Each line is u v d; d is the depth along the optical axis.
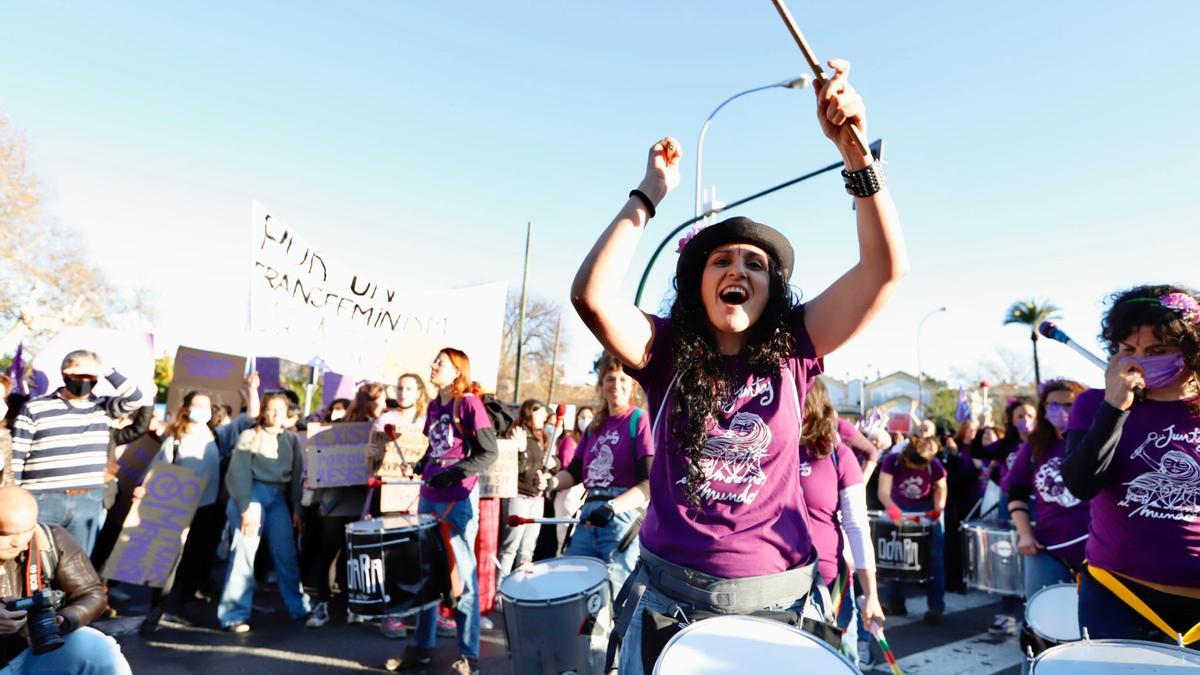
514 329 46.97
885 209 1.59
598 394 4.59
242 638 5.77
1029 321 47.12
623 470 4.28
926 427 6.82
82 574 3.24
